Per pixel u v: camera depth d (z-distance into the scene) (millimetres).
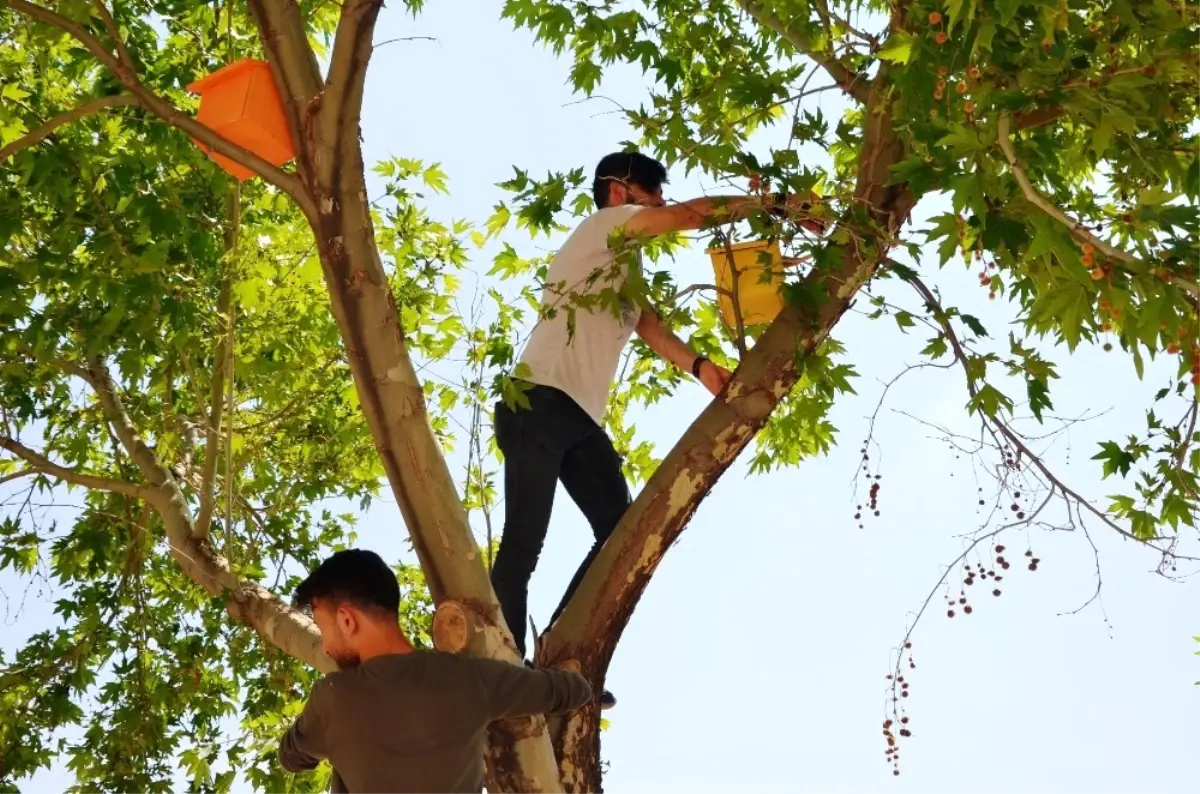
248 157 2928
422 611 7254
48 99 5312
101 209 4348
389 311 2930
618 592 3396
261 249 4902
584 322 3562
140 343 4574
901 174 2717
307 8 4344
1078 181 4906
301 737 2713
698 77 5109
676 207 3428
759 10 4613
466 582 2955
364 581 2713
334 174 2857
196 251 4645
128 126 5152
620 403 5367
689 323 3758
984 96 2883
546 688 2730
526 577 3463
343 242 2881
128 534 6461
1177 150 3131
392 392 2912
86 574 6684
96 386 4836
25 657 6461
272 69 2898
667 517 3408
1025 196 2705
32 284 4391
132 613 6629
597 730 3385
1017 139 2994
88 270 4395
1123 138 3121
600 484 3688
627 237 3447
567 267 3631
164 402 5500
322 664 3684
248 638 6578
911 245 3260
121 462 6113
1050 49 2973
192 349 4875
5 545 6371
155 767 6246
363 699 2555
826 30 4062
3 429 4832
